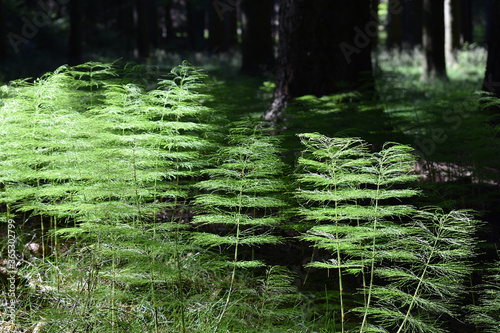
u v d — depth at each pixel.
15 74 12.88
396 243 2.88
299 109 5.67
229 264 2.86
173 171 3.16
